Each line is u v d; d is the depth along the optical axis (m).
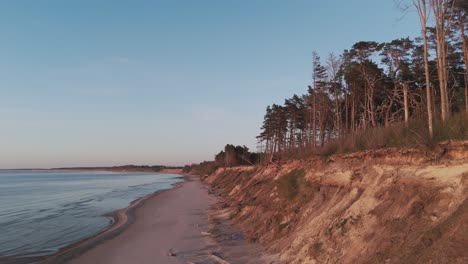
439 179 11.23
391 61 38.94
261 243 18.92
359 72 37.88
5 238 24.58
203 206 38.62
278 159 40.09
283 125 67.62
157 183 101.31
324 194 18.75
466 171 10.59
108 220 31.91
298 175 23.81
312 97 49.12
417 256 9.18
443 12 15.30
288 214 20.09
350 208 14.20
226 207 34.72
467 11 21.45
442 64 14.80
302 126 65.38
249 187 38.06
